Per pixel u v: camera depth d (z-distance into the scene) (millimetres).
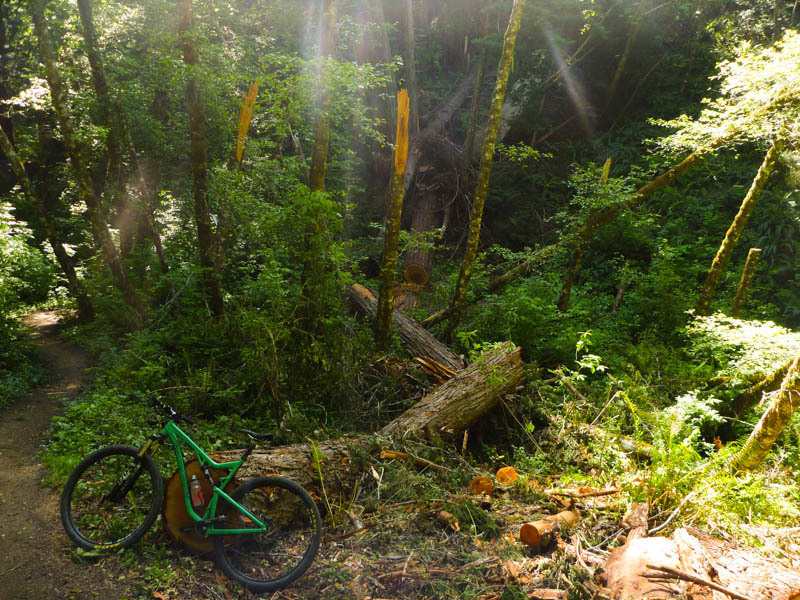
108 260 9094
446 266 14898
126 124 10523
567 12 16703
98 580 3273
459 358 7582
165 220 12070
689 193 14914
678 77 17781
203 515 3488
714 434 6785
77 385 7438
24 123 16312
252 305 7176
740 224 8453
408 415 5633
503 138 18016
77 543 3549
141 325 9031
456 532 3941
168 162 12367
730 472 4605
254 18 14438
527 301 8320
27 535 3645
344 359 6531
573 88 18062
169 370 7125
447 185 17094
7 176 17750
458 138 18938
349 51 16734
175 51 7969
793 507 4477
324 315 6672
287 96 8094
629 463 4949
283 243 7090
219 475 3613
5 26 14109
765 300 11820
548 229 16406
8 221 11867
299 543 3719
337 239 7160
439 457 5105
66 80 10023
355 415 6242
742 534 3934
